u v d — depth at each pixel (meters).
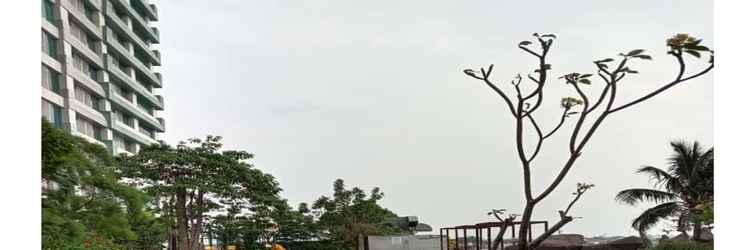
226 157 32.19
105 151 18.05
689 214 21.70
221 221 34.00
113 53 63.91
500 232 4.45
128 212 19.31
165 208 31.62
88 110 52.25
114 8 66.56
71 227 15.16
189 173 31.59
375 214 43.88
